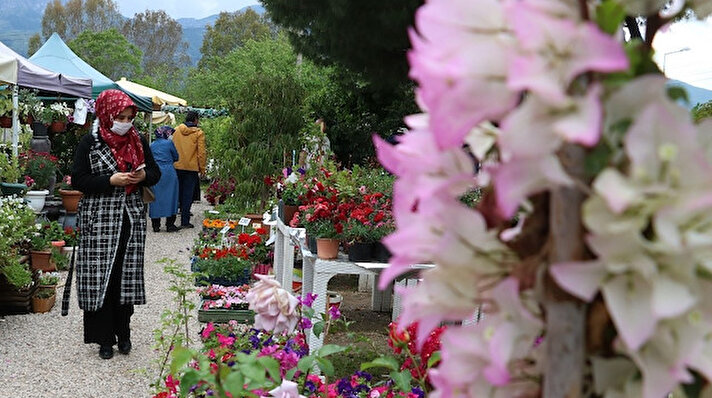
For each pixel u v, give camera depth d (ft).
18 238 19.12
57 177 40.40
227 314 18.76
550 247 1.93
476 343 2.06
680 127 1.64
